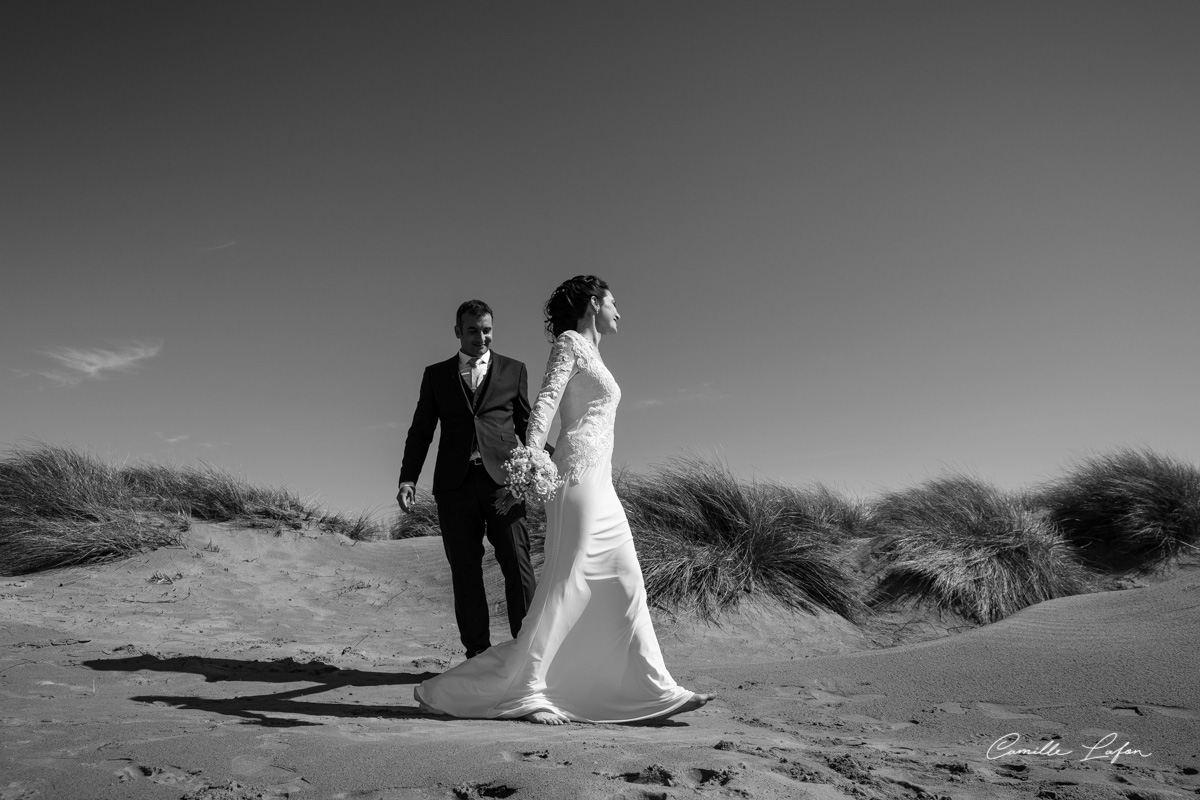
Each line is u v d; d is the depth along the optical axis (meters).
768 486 8.12
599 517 3.46
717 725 3.38
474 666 3.42
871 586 7.05
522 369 4.93
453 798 2.20
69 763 2.46
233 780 2.32
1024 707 3.59
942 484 8.35
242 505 9.76
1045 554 7.22
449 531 4.65
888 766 2.71
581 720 3.37
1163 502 7.80
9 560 8.14
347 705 3.68
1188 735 3.12
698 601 6.43
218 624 6.41
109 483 9.24
